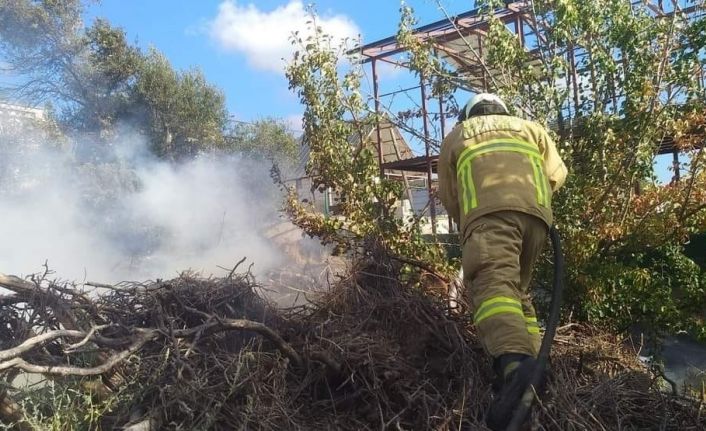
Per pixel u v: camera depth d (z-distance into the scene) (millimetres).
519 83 4820
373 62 10203
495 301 2588
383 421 2541
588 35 4637
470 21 8047
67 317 2812
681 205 4566
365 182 5250
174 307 3049
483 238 2715
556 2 4590
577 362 3311
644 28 4531
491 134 2971
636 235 4613
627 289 4402
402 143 11070
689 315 4559
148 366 2549
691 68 4438
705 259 5797
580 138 4715
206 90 17938
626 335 4590
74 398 2385
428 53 5445
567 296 4426
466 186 2852
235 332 2980
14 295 2926
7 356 2246
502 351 2508
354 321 3238
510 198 2738
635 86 4449
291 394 2711
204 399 2438
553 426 2484
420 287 3748
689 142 4543
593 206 4570
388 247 4516
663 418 2725
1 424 2299
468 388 2670
